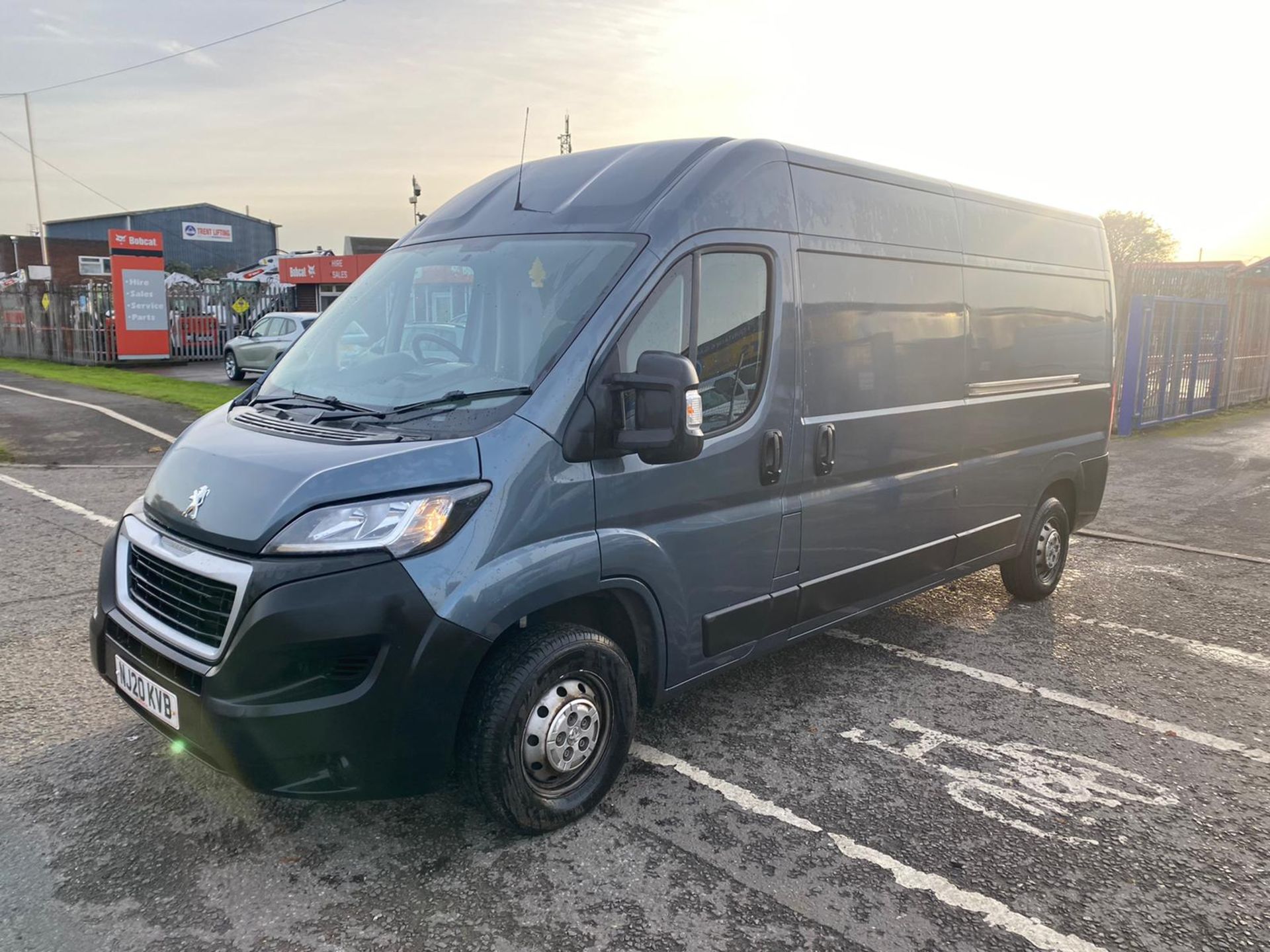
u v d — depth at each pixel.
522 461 3.10
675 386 3.09
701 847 3.32
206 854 3.20
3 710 4.22
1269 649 5.56
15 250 65.62
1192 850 3.40
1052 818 3.60
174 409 15.41
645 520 3.50
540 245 3.72
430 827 3.41
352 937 2.81
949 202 5.09
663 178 3.73
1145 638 5.71
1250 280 20.09
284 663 2.82
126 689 3.29
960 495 5.25
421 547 2.90
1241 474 11.77
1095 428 6.62
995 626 5.89
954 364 5.08
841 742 4.20
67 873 3.08
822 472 4.24
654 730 4.29
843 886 3.12
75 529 7.49
